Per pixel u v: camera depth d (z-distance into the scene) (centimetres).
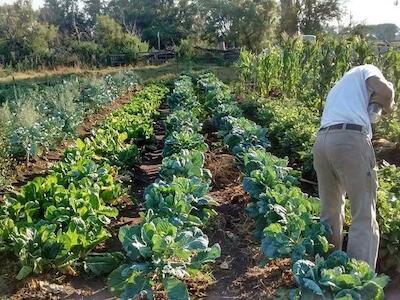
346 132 439
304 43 1570
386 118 962
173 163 715
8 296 473
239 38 4266
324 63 1229
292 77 1538
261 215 572
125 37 4222
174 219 524
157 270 437
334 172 462
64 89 1766
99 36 4325
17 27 4141
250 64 1900
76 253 523
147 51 4291
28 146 995
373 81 446
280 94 1752
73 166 746
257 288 490
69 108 1386
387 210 498
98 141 961
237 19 4309
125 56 3938
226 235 623
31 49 3900
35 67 3534
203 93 1961
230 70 3278
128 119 1271
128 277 445
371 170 442
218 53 4050
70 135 1255
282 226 479
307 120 991
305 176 800
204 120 1369
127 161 920
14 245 505
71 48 3994
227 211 709
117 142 1015
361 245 436
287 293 452
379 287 379
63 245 504
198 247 457
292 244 457
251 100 1524
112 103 2009
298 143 878
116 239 614
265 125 1184
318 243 453
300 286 391
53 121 1183
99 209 607
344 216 514
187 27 5544
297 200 533
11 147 1000
